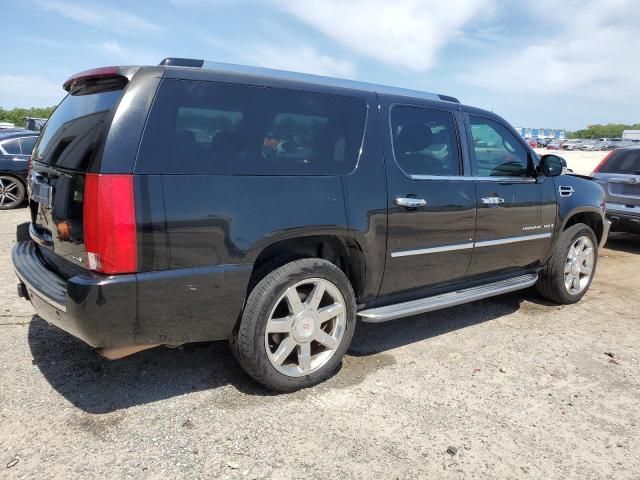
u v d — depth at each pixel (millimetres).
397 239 3646
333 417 3025
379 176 3535
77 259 2730
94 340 2639
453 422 3035
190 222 2740
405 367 3736
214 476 2484
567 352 4117
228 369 3551
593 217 5617
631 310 5250
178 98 2783
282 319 3160
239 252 2900
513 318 4891
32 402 3041
